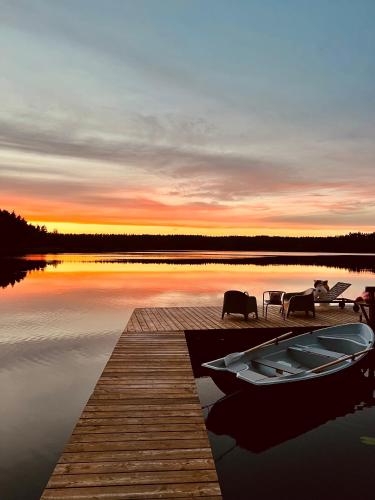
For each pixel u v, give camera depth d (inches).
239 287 985.5
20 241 4921.3
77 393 295.4
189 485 142.3
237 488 186.7
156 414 200.2
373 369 332.2
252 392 247.6
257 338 412.5
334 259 2662.4
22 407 270.4
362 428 250.8
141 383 245.8
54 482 142.3
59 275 1322.6
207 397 306.5
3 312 629.3
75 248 5418.3
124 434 178.7
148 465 154.0
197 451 164.7
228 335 408.5
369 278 1216.8
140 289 951.6
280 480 193.0
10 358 379.2
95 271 1503.4
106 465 153.6
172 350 323.6
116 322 552.4
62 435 232.7
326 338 346.3
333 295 544.1
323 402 273.0
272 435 241.9
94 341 444.1
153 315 491.5
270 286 1007.6
